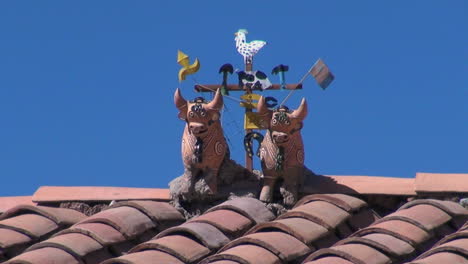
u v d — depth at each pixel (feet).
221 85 115.34
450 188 109.60
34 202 118.11
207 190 111.55
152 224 109.70
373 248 100.01
